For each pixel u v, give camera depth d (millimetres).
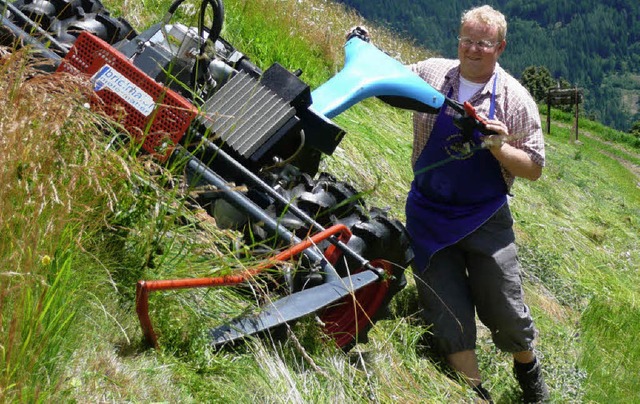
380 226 4711
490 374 5828
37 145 3426
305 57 10320
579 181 15070
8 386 2834
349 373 4480
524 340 5383
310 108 4680
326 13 13914
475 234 5285
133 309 3848
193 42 4852
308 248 4410
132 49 5004
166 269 4094
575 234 10742
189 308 4027
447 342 5340
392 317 5547
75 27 5281
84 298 3611
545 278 8336
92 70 4406
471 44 5176
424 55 15836
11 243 3189
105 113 4074
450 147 5191
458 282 5379
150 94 4320
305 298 4219
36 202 3303
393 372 4926
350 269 4531
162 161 4273
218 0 4758
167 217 4230
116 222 4012
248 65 5180
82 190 3645
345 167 7570
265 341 4191
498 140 4910
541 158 5164
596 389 6641
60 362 3215
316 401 4062
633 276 10547
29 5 5238
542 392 5637
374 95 5000
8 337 2914
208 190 4312
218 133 4570
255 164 4582
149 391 3436
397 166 8508
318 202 4645
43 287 3158
